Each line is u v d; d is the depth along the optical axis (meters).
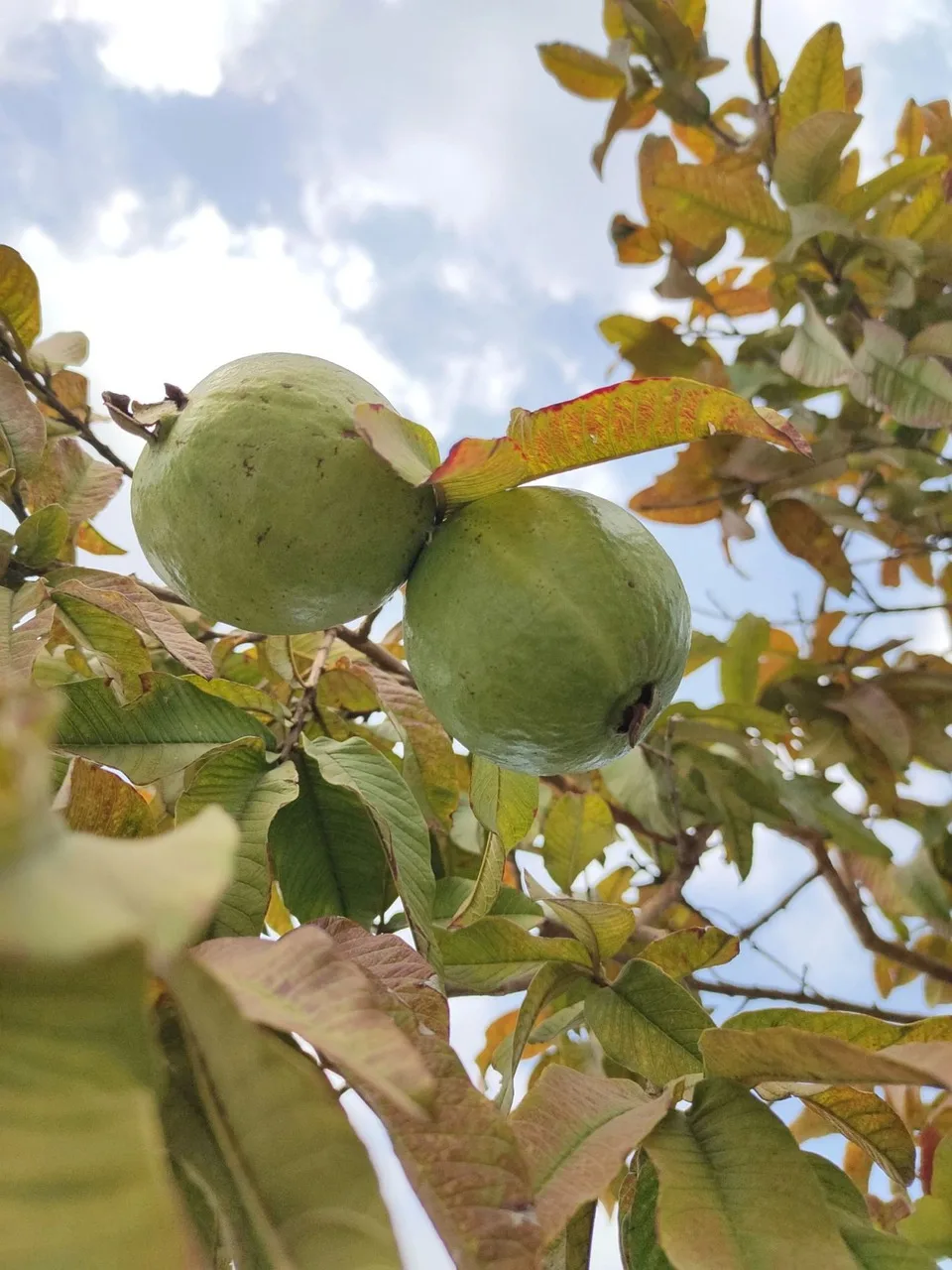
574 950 0.21
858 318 0.41
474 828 0.32
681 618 0.22
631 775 0.41
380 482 0.21
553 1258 0.16
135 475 0.23
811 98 0.42
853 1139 0.18
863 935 0.39
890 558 0.47
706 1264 0.13
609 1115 0.15
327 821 0.24
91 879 0.09
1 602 0.21
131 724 0.22
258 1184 0.11
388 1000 0.14
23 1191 0.09
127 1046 0.10
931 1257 0.15
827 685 0.44
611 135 0.48
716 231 0.43
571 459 0.20
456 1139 0.12
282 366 0.22
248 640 0.32
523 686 0.20
